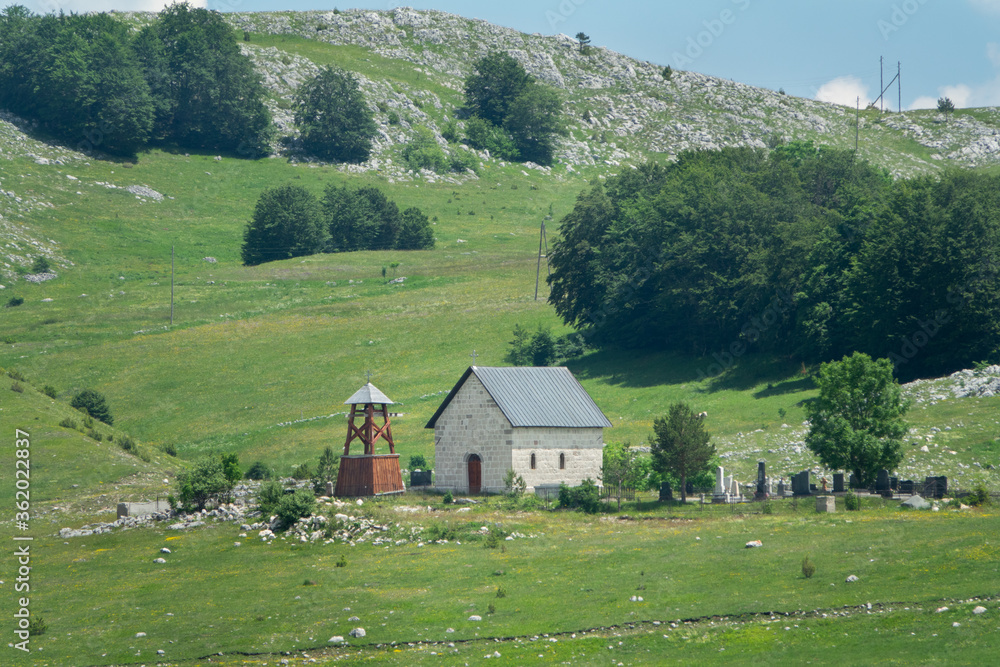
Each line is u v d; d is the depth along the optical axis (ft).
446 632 126.00
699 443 216.33
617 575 148.15
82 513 252.62
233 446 375.86
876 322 332.80
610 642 117.70
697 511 201.16
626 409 372.79
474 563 165.48
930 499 194.08
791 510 192.85
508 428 246.68
